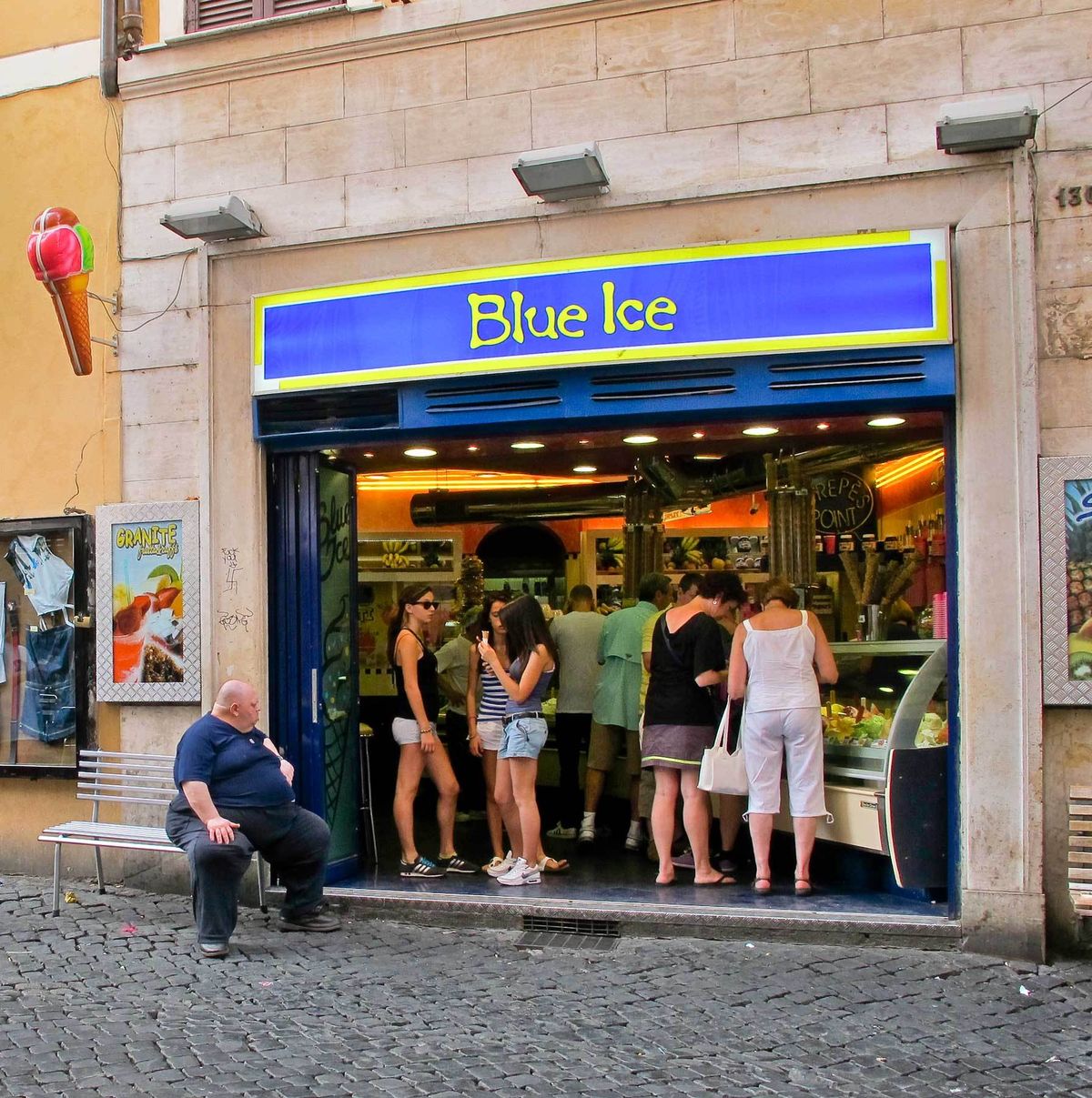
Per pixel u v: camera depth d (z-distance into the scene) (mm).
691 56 6605
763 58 6496
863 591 8719
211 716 6375
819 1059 4695
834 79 6383
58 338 7914
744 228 6406
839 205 6281
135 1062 4625
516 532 10891
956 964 5781
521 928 6535
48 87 7992
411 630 7445
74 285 7250
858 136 6332
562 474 9594
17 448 7973
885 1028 5008
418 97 7074
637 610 8008
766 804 6637
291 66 7316
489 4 6914
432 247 6938
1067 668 5852
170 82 7586
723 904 6426
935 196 6133
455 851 8070
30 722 7898
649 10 6684
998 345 6023
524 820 7023
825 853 7137
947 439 6215
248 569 7219
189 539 7395
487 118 6941
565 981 5641
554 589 10781
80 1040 4863
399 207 7074
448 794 7516
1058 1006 5266
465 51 6996
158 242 7621
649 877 7148
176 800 6402
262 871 6945
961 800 6059
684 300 6414
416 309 6840
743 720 6770
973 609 6000
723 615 7289
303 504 7289
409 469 8602
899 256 6129
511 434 6902
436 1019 5125
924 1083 4477
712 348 6363
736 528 9695
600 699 8031
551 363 6594
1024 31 6102
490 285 6711
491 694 7520
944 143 5953
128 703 7570
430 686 7750
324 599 7352
